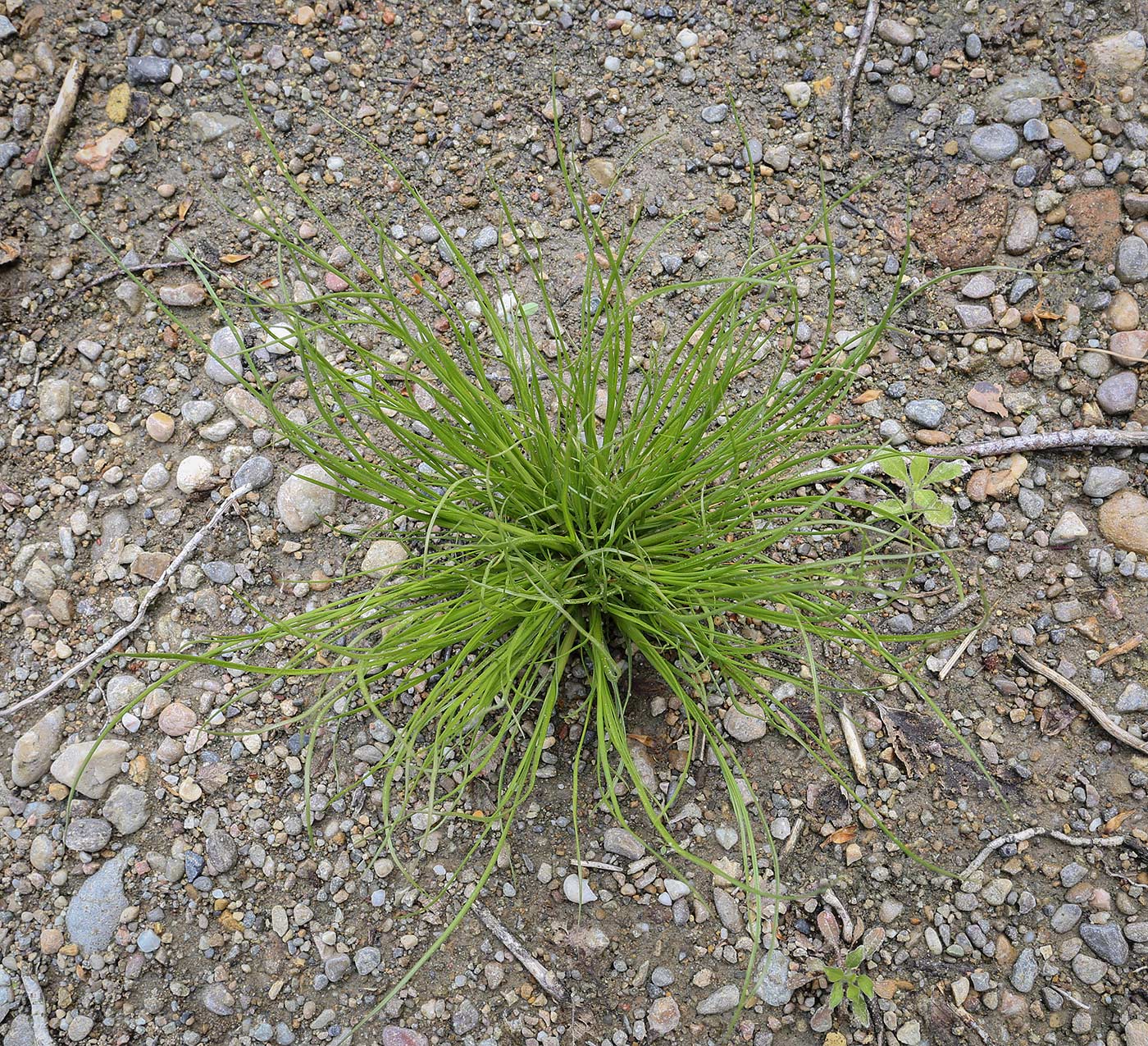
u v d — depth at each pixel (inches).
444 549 20.0
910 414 20.8
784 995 18.1
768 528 20.1
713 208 22.0
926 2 22.7
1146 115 21.5
